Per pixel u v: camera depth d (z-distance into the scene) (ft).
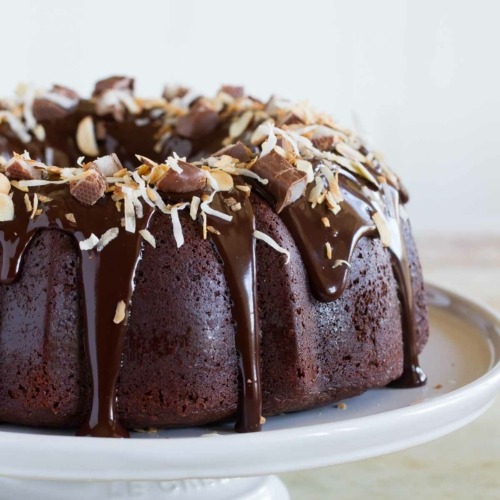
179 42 3.97
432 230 4.15
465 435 2.38
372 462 2.29
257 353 1.90
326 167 1.99
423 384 2.07
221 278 1.89
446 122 4.10
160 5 3.94
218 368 1.88
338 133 2.13
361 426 1.78
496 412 2.47
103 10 3.92
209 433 1.89
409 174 4.18
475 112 4.08
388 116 4.11
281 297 1.91
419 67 4.06
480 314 2.26
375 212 2.01
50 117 2.36
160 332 1.87
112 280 1.84
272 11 3.99
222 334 1.89
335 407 1.99
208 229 1.88
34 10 3.88
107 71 3.96
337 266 1.94
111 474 1.72
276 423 1.93
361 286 1.98
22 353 1.87
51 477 1.72
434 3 3.99
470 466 2.27
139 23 3.94
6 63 3.90
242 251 1.89
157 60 3.98
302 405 1.94
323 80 4.05
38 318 1.86
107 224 1.86
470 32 4.00
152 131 2.38
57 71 3.94
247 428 1.89
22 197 1.88
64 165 2.33
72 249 1.86
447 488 2.19
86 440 1.72
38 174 1.92
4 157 2.28
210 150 2.31
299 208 1.94
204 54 4.00
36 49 3.91
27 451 1.72
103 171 1.93
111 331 1.84
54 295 1.86
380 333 2.01
